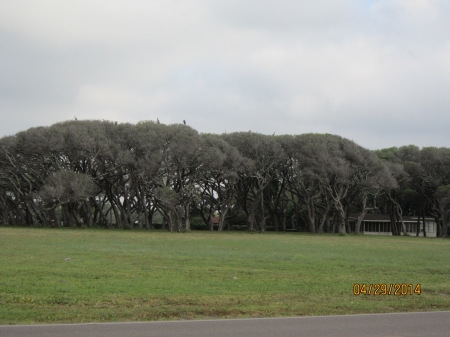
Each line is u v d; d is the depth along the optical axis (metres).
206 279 20.00
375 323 12.74
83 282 18.42
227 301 15.38
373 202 90.19
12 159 74.94
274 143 79.25
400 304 15.69
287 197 90.69
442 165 80.75
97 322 12.42
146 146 72.44
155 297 15.78
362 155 78.19
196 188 78.56
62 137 71.31
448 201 75.88
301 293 17.22
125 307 14.30
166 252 32.12
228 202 81.69
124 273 21.11
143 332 11.29
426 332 11.80
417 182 85.06
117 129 75.69
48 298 15.24
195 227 96.50
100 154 73.75
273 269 23.98
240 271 22.89
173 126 75.38
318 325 12.38
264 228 85.38
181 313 13.60
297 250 37.03
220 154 73.69
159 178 74.06
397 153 88.06
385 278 21.59
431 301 16.30
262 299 15.90
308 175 74.25
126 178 82.94
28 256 27.30
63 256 27.72
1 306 14.04
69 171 70.56
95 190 73.56
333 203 80.69
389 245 48.03
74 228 75.56
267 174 81.12
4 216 84.06
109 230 71.75
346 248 41.12
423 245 49.25
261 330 11.69
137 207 85.62
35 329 11.48
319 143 77.38
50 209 76.62
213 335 11.10
